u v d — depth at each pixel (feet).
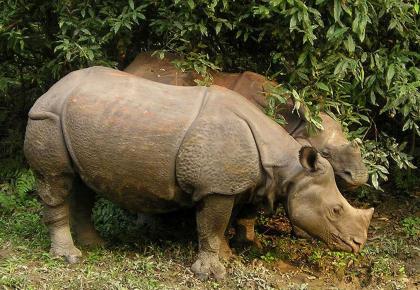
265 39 21.30
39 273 17.75
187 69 19.98
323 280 19.22
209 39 21.36
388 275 19.80
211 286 17.78
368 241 21.68
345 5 18.78
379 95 22.09
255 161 17.56
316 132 19.16
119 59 22.88
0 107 26.45
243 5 20.01
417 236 22.13
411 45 22.06
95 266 18.39
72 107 17.74
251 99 19.62
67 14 20.66
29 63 24.58
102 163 17.61
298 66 19.92
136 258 18.86
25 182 23.35
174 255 19.16
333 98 20.34
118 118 17.48
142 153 17.37
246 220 20.11
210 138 17.25
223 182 17.31
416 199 24.97
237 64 22.16
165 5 20.24
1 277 17.31
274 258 19.88
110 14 20.27
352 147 18.66
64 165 18.08
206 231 17.93
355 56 20.34
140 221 21.40
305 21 18.54
